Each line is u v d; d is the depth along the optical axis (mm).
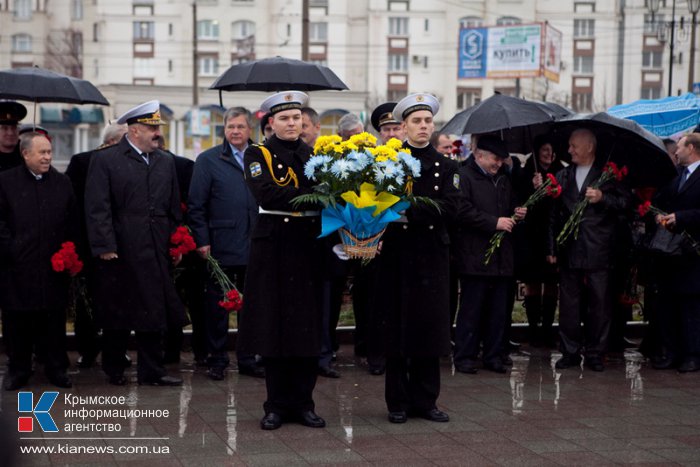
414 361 6148
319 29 49875
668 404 6719
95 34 52031
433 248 5973
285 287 5805
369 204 5527
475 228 7637
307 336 5812
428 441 5648
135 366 7992
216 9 50062
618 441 5707
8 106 7512
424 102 5984
